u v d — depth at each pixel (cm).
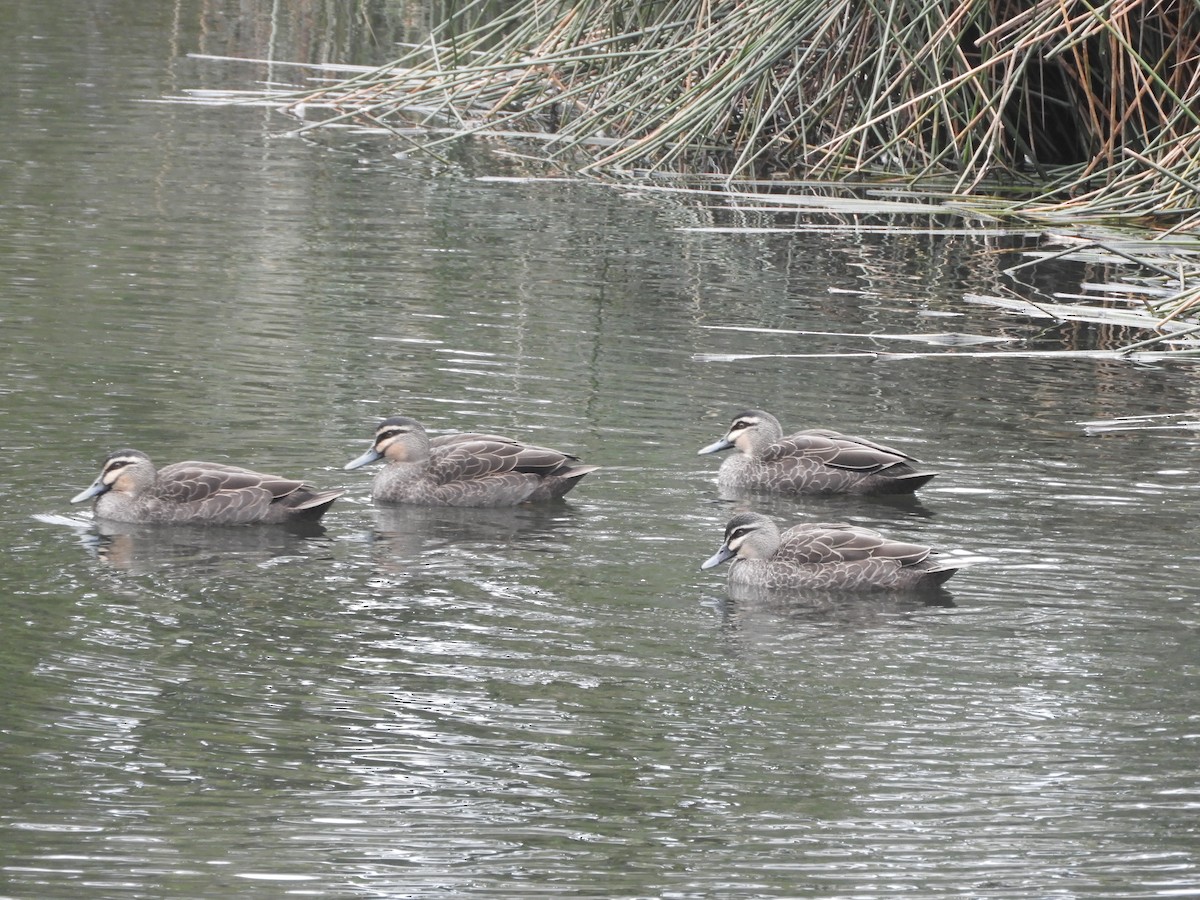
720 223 3089
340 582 1444
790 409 1995
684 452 1845
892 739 1166
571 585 1457
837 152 3372
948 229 2958
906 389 2103
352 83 3822
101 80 4119
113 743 1130
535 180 3375
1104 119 3344
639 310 2458
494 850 1014
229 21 5006
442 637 1327
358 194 3178
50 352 2084
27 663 1248
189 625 1331
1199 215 2778
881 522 1636
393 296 2464
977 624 1380
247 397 1947
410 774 1103
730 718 1193
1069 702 1227
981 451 1858
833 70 3444
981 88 3238
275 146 3569
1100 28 3044
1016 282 2738
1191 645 1336
